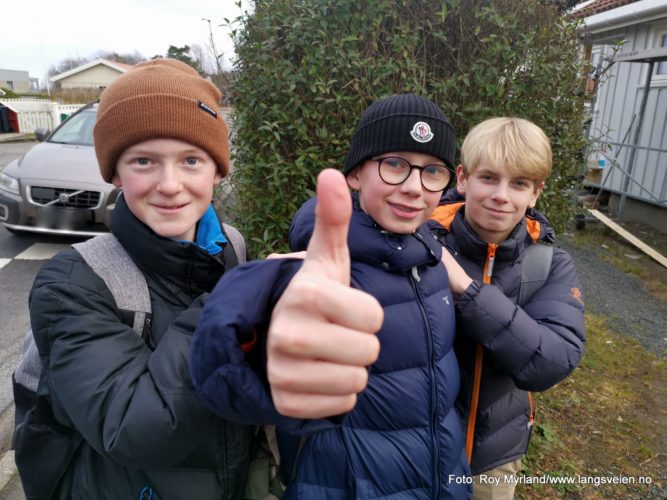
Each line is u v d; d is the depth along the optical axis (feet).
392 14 7.88
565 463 7.98
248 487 3.84
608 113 26.45
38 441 3.37
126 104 3.32
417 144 3.67
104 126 3.41
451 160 3.93
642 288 16.17
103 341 3.03
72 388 2.91
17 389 3.66
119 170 3.53
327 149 8.02
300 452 3.81
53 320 3.08
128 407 2.77
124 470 3.30
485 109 8.31
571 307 4.85
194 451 3.32
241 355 2.13
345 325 1.72
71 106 60.95
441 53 8.43
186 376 2.83
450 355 4.14
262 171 8.15
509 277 5.04
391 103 3.83
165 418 2.71
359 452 3.70
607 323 13.51
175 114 3.36
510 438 5.05
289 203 8.09
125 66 110.11
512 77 8.51
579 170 11.67
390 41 8.02
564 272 5.18
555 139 9.57
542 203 9.84
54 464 3.41
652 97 23.27
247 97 8.19
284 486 3.94
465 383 4.92
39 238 17.20
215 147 3.66
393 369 3.79
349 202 1.76
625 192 23.53
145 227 3.48
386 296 3.77
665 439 8.72
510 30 8.36
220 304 2.23
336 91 7.94
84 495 3.37
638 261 18.92
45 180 14.80
